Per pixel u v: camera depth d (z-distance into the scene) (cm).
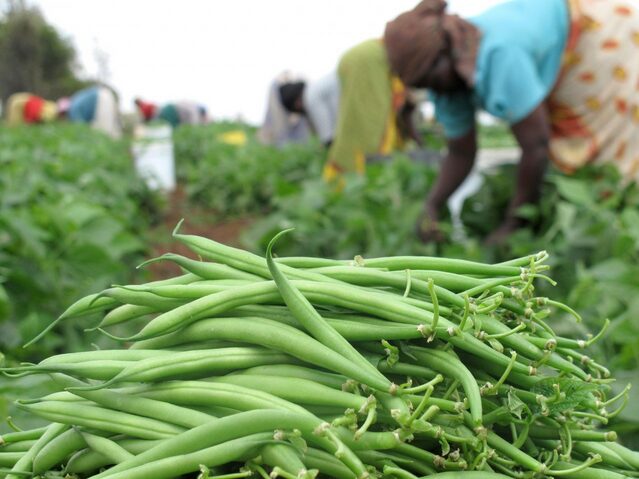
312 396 112
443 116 401
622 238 320
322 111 834
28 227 367
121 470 110
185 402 117
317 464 110
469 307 117
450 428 115
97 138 1259
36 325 279
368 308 119
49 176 658
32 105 1903
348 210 524
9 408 176
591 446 125
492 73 336
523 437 118
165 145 1186
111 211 619
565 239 353
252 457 110
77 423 118
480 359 120
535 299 124
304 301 118
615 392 196
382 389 109
